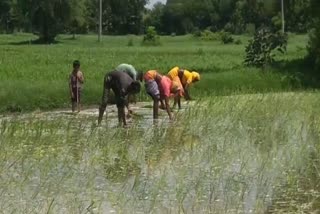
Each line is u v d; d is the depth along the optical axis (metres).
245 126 19.78
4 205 10.95
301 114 22.11
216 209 10.89
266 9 117.75
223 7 149.62
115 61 46.81
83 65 42.38
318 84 33.62
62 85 27.12
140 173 13.52
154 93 21.64
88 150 15.96
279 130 18.88
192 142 17.16
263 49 38.25
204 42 97.50
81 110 24.89
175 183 12.55
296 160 14.79
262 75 33.66
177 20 151.88
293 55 42.50
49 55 53.72
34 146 16.17
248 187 12.35
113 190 12.02
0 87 25.84
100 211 10.69
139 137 17.86
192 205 11.09
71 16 101.50
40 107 25.08
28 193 11.72
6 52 58.12
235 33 130.12
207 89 30.44
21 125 19.28
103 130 18.97
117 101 20.03
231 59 49.72
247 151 15.84
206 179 12.91
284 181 12.83
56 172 13.43
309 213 10.69
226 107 23.28
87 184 12.38
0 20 143.62
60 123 20.14
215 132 18.78
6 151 15.38
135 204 11.11
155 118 21.73
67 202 11.15
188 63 45.19
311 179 13.06
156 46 80.00
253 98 26.12
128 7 143.38
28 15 101.75
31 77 32.81
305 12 38.12
